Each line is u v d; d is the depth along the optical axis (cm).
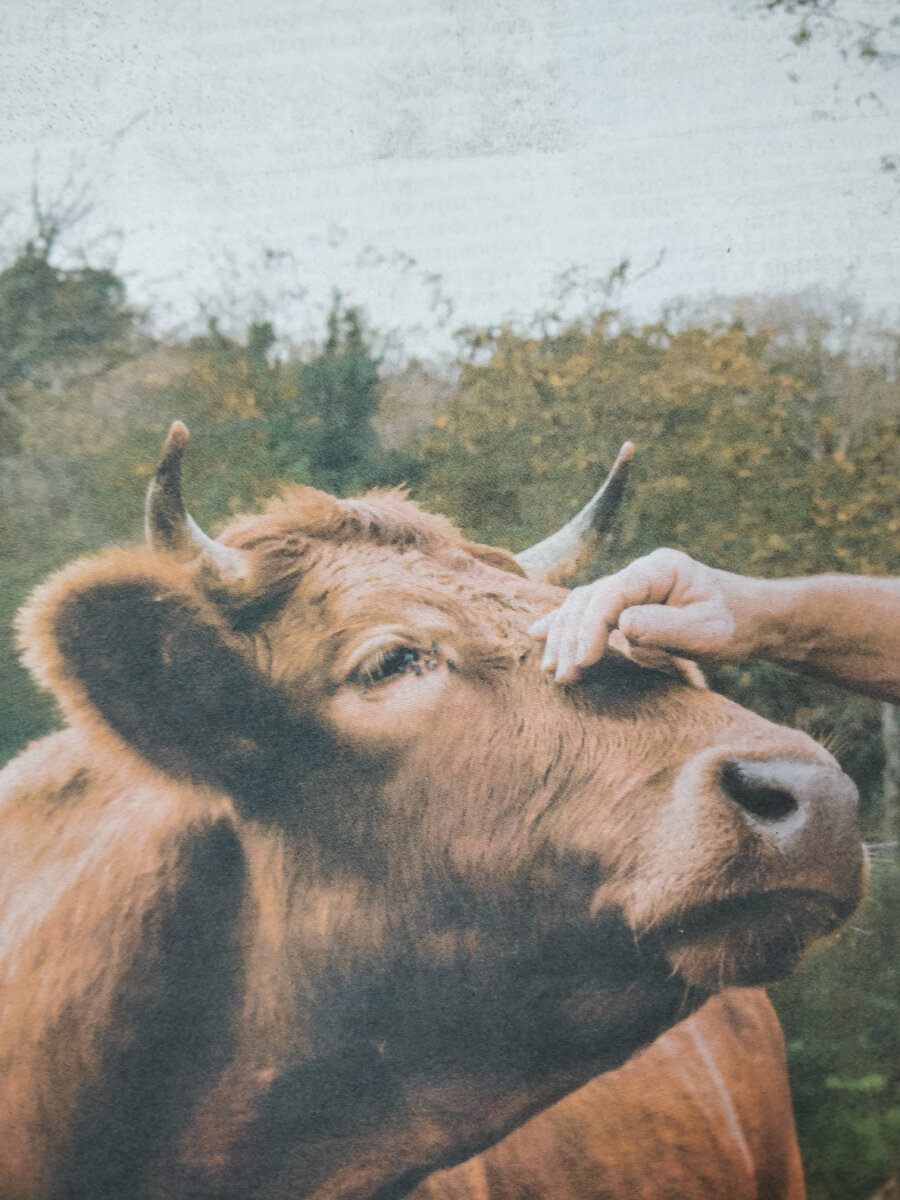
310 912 137
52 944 138
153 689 138
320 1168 139
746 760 135
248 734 138
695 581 146
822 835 137
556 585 146
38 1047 137
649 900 134
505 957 137
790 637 147
